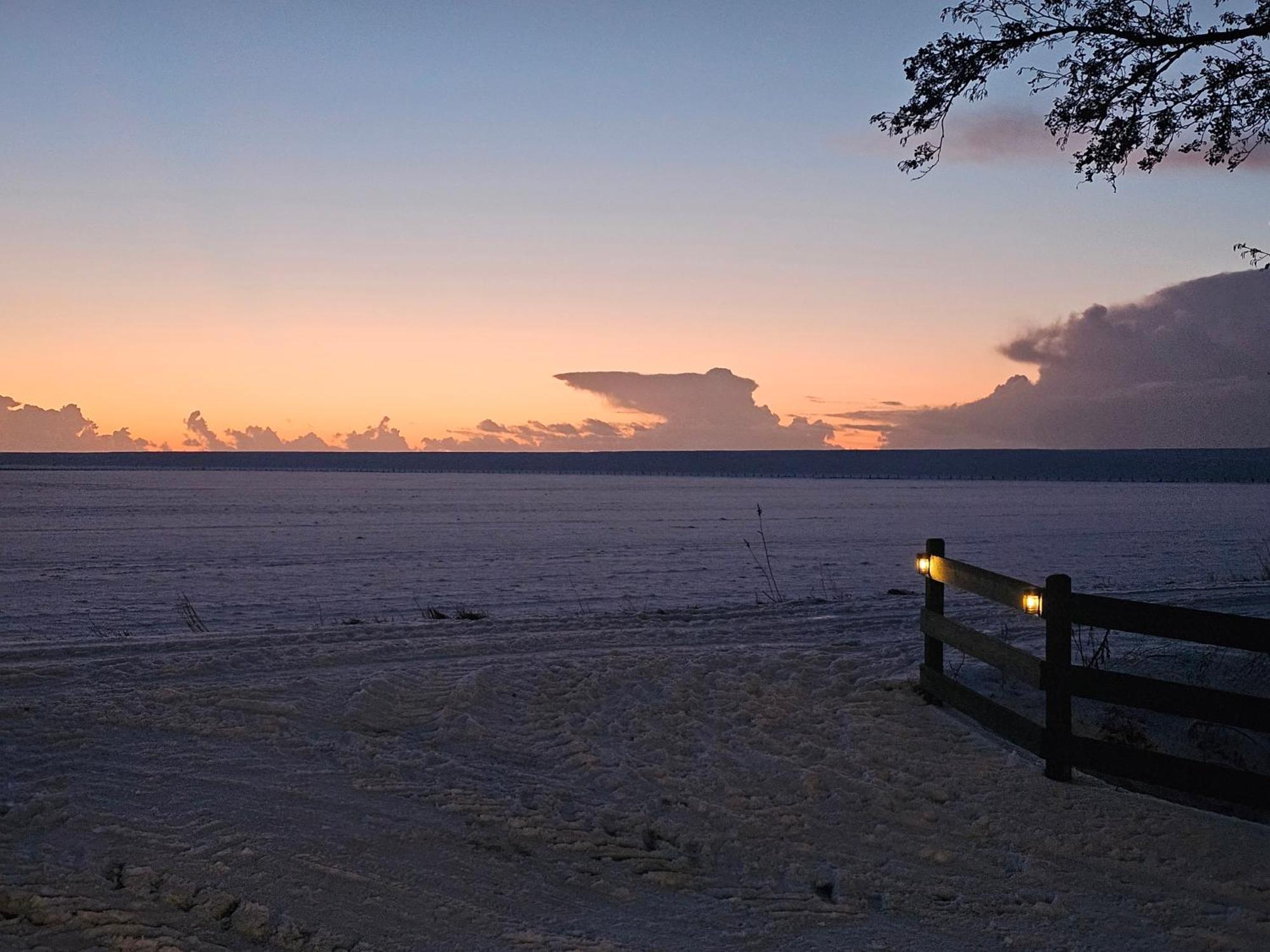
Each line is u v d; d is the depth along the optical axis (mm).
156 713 7215
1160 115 10117
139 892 4680
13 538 38031
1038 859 5637
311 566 28203
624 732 7516
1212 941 4758
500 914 4801
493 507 64625
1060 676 6641
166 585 23500
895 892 5227
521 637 10914
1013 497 91688
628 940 4629
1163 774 6246
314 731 7094
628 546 35750
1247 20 9484
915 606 14555
